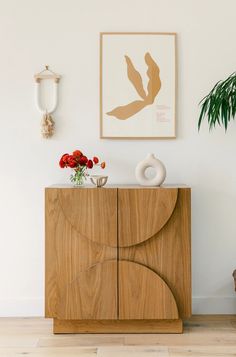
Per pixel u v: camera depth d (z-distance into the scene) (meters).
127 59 3.27
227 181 3.30
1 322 3.16
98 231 2.84
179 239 2.87
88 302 2.86
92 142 3.29
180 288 2.88
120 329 2.93
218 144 3.29
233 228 3.31
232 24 3.27
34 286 3.31
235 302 3.30
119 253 2.88
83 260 2.87
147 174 3.29
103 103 3.27
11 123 3.28
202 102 3.28
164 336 2.87
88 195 2.84
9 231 3.30
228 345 2.71
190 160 3.29
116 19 3.27
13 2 3.25
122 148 3.29
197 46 3.28
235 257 3.31
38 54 3.27
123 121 3.28
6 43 3.26
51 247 2.87
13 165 3.29
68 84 3.28
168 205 2.84
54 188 2.85
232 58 3.28
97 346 2.71
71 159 2.98
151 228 2.84
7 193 3.29
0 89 3.27
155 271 2.88
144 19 3.27
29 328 3.04
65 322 2.93
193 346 2.70
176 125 3.29
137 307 2.85
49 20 3.26
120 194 2.84
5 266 3.30
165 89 3.27
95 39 3.27
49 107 3.28
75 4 3.26
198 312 3.31
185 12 3.27
